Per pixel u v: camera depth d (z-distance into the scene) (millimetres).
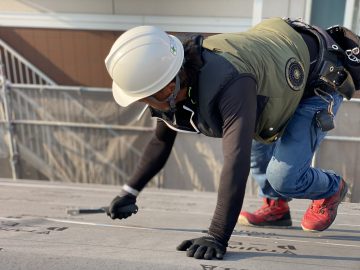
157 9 5199
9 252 1472
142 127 5297
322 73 1831
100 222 2420
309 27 1918
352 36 1923
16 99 5387
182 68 1548
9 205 3094
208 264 1444
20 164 5664
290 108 1766
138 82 1539
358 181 4750
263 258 1616
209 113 1537
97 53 5512
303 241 2098
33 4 5410
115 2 5266
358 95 4547
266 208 2482
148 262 1421
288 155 1896
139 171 2004
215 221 1546
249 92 1471
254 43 1653
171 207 3336
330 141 4695
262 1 4941
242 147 1444
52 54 5582
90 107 5324
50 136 5516
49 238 1804
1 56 5629
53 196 3707
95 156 5523
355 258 1724
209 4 5070
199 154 5191
